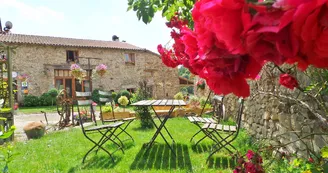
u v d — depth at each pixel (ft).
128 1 6.15
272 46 1.07
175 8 6.54
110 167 10.59
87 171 10.13
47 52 54.19
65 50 56.13
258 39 1.07
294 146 8.41
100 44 61.93
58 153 13.20
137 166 10.57
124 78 61.87
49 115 36.83
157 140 15.21
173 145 13.93
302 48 1.07
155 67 65.46
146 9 6.06
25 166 11.03
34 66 52.80
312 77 5.55
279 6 1.00
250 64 1.34
